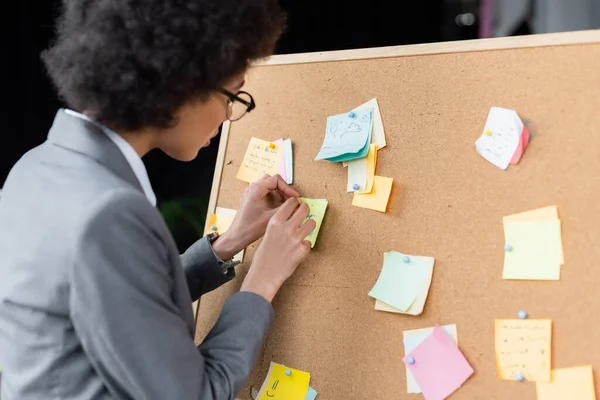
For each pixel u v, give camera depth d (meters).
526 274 0.82
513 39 0.88
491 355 0.83
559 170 0.82
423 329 0.88
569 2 1.78
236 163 1.11
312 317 0.97
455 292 0.87
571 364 0.78
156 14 0.66
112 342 0.62
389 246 0.93
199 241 0.98
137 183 0.71
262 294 0.85
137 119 0.70
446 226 0.89
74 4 0.70
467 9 2.44
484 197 0.87
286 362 0.98
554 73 0.85
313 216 1.00
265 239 0.89
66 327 0.65
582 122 0.82
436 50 0.94
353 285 0.95
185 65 0.67
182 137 0.76
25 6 1.80
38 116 1.93
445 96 0.92
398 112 0.96
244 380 0.76
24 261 0.65
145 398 0.65
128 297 0.62
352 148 0.96
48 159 0.70
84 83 0.68
